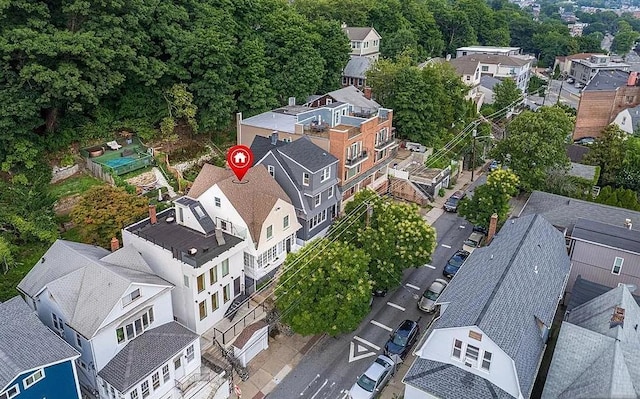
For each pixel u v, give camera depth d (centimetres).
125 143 5219
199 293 3341
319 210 4469
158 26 5188
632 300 3138
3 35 4100
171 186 4881
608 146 5944
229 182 3862
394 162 6141
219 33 5434
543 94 10919
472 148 6569
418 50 10150
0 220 3944
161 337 2947
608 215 4325
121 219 3769
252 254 3734
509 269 3016
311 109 5897
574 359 2730
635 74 7900
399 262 3703
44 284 2997
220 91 5453
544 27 15125
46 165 4581
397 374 3219
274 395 3062
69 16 4588
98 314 2742
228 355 3231
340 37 7106
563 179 5238
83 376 2877
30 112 4188
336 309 3180
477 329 2523
